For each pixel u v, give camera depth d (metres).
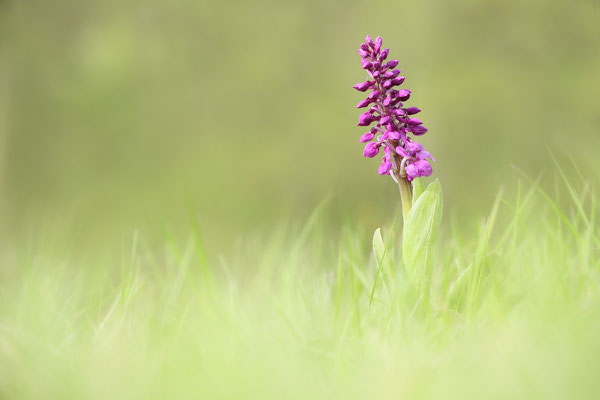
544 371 2.20
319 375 2.74
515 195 4.34
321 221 4.98
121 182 22.73
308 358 2.93
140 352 3.04
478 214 4.83
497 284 3.13
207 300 3.57
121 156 23.95
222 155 22.84
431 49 21.73
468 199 5.21
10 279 4.56
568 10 20.30
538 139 15.56
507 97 18.55
